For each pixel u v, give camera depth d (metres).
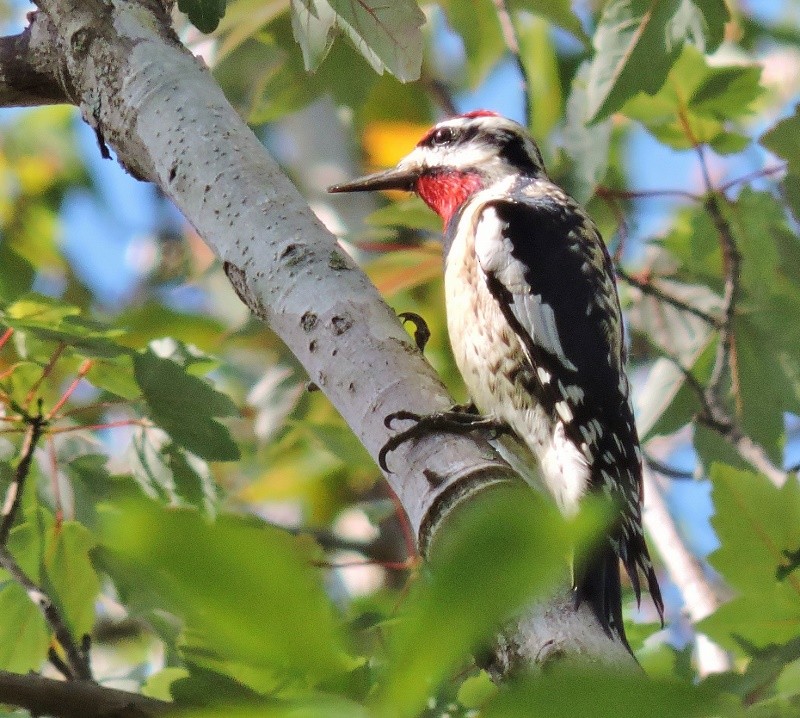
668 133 10.21
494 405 8.00
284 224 5.72
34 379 7.16
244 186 5.84
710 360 10.31
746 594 6.36
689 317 10.41
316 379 5.49
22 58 6.80
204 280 13.39
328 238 5.74
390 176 10.05
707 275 10.35
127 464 7.20
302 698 2.79
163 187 6.12
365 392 5.31
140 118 6.18
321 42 6.54
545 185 9.36
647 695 2.16
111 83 6.32
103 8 6.48
